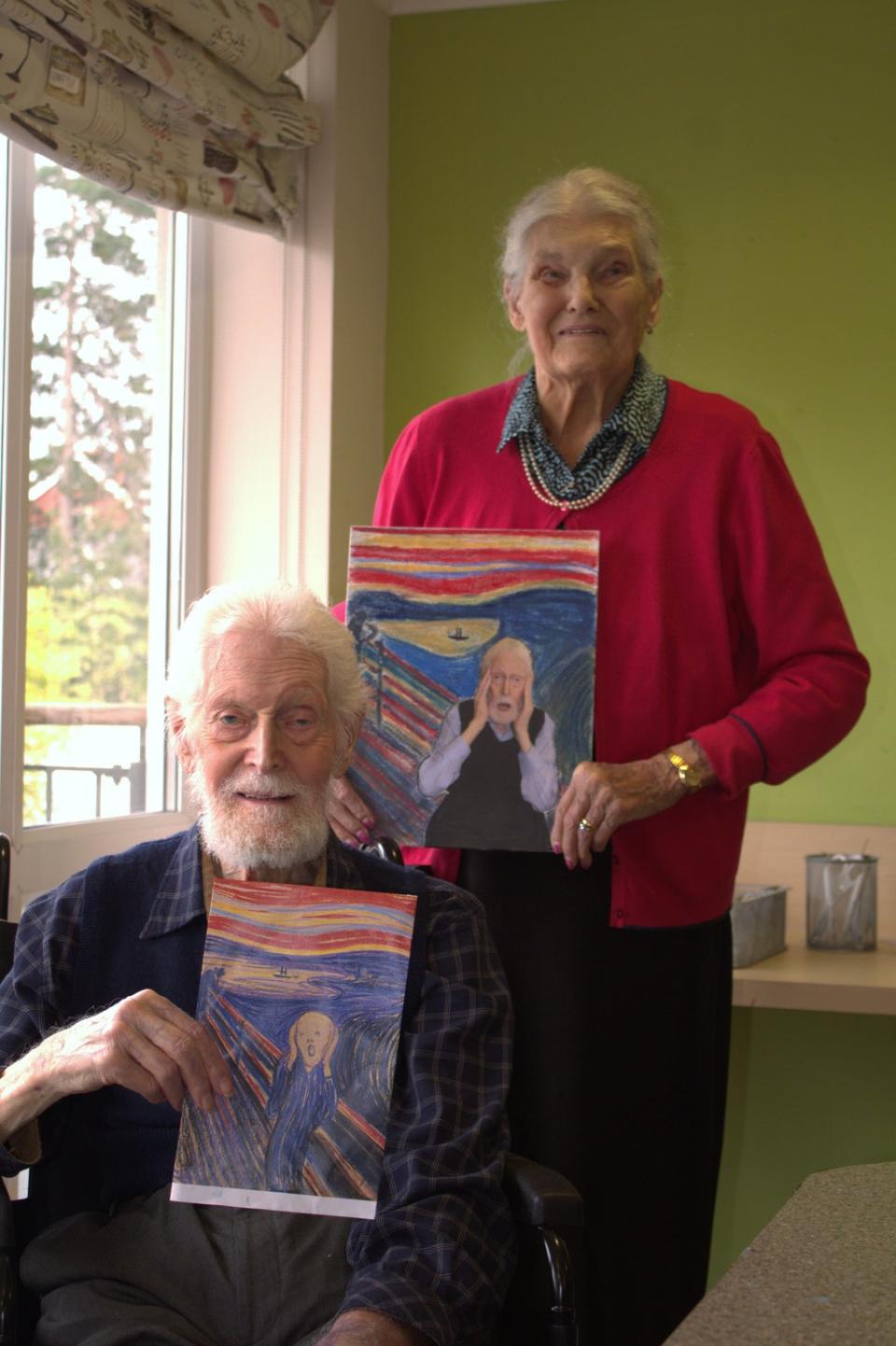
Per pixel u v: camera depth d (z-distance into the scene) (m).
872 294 2.62
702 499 1.70
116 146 2.16
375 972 1.20
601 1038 1.67
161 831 2.53
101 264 2.39
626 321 1.67
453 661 1.67
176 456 2.66
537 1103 1.67
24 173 2.14
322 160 2.67
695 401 1.77
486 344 2.85
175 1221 1.23
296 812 1.29
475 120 2.84
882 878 2.55
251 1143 1.16
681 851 1.69
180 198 2.32
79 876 1.36
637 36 2.74
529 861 1.70
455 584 1.67
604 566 1.70
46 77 1.99
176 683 1.33
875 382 2.62
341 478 2.74
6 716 2.13
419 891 1.39
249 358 2.71
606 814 1.58
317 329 2.68
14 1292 1.17
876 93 2.62
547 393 1.75
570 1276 1.17
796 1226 0.88
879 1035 2.62
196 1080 1.15
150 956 1.31
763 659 1.74
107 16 2.05
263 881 1.33
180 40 2.24
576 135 2.78
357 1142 1.16
